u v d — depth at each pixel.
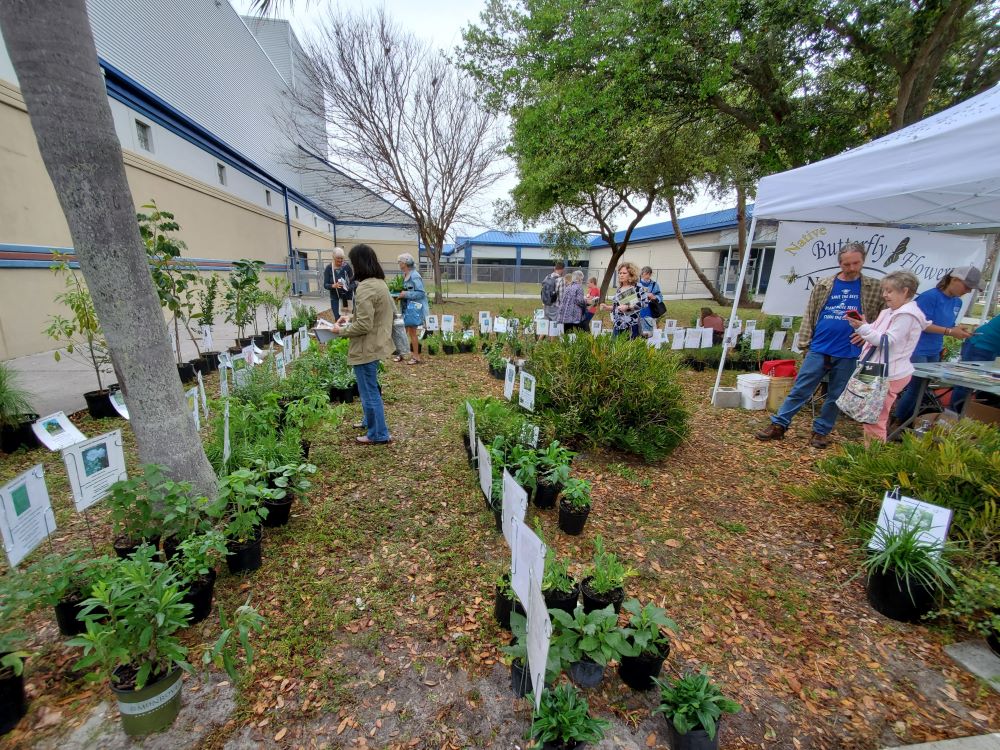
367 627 2.24
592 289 11.45
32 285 7.04
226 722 1.77
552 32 10.48
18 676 1.71
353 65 13.62
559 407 4.41
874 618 2.45
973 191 5.33
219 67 15.25
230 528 2.34
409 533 2.98
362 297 3.81
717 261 30.27
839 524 3.29
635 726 1.82
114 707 1.80
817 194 4.57
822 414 4.68
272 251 20.11
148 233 5.14
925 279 6.62
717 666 2.12
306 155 18.72
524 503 2.04
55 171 2.02
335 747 1.70
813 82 9.06
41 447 4.01
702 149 12.45
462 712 1.84
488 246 43.88
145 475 2.17
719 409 5.94
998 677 2.05
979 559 2.44
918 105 7.86
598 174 13.78
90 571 1.95
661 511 3.43
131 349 2.32
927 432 3.20
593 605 2.20
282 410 4.13
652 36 7.87
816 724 1.86
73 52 1.92
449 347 8.89
